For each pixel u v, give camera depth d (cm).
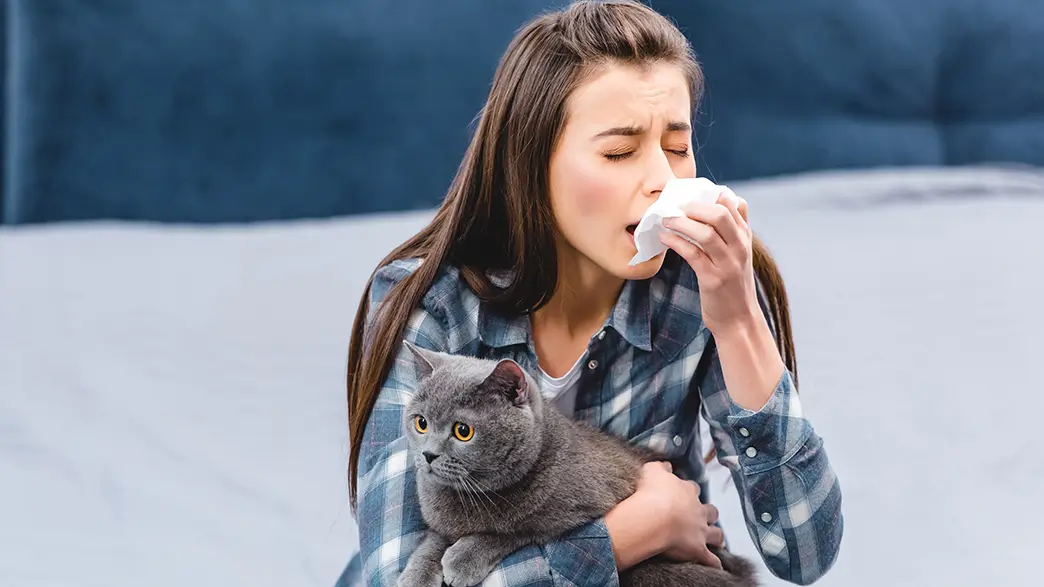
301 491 202
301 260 331
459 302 139
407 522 123
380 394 134
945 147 432
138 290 312
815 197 365
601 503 122
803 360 236
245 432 226
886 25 424
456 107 445
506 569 116
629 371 142
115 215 444
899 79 427
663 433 142
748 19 426
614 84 125
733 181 436
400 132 444
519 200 132
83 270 329
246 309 293
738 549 181
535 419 119
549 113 127
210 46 435
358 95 441
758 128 432
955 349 237
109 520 191
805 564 132
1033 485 187
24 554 177
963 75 428
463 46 442
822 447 132
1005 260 285
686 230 118
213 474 209
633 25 129
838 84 429
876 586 161
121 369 257
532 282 136
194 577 171
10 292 308
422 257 145
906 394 219
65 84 436
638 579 126
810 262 300
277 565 176
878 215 346
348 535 186
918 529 176
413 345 127
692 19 428
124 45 434
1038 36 420
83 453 217
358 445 135
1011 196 366
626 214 126
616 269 129
